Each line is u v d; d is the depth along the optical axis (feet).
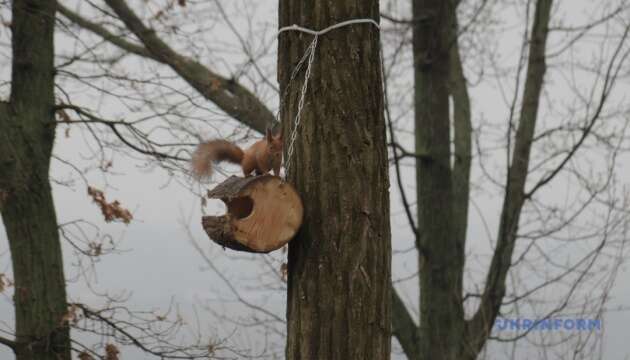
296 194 19.12
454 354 46.70
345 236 19.01
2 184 35.63
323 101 19.54
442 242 47.75
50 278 35.96
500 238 47.03
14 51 36.83
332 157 19.30
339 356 18.66
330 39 19.77
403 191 45.42
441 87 48.21
